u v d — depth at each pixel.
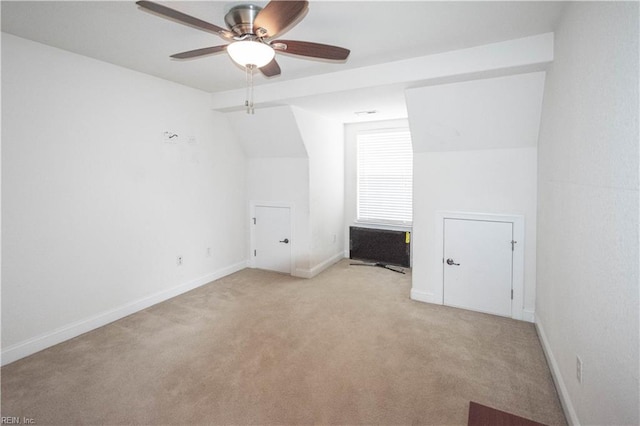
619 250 1.20
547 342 2.44
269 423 1.82
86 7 1.95
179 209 3.71
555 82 2.24
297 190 4.37
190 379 2.20
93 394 2.05
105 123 2.93
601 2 1.38
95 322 2.92
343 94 3.26
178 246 3.72
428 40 2.42
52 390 2.08
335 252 5.09
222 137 4.24
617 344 1.21
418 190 3.51
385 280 4.27
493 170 3.14
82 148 2.78
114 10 1.99
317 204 4.50
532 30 2.26
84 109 2.77
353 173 5.16
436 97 2.98
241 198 4.65
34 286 2.52
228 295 3.74
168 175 3.55
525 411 1.89
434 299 3.51
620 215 1.19
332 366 2.35
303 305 3.46
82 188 2.79
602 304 1.35
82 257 2.82
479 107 2.91
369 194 5.06
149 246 3.39
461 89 2.86
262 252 4.72
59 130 2.62
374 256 4.92
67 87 2.65
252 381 2.18
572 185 1.79
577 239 1.70
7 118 2.32
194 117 3.80
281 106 3.80
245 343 2.67
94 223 2.90
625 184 1.15
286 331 2.88
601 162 1.37
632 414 1.08
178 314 3.23
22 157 2.41
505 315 3.19
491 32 2.29
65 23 2.15
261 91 3.58
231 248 4.52
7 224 2.36
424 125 3.23
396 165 4.82
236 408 1.93
